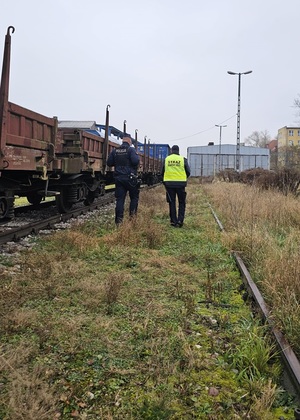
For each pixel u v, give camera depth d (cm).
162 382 279
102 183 1409
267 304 402
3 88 594
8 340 334
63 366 298
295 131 11638
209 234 809
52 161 827
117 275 510
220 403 260
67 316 388
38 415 237
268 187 1634
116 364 304
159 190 2080
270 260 517
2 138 595
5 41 595
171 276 534
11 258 590
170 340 341
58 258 578
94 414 246
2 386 266
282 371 298
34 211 1148
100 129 1959
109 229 846
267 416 246
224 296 464
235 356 313
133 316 395
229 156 5831
